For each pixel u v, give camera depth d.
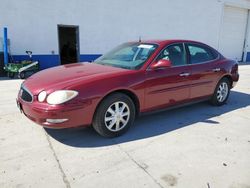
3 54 8.97
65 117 3.08
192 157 3.08
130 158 3.03
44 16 9.79
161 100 4.04
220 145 3.43
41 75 3.75
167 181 2.58
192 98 4.59
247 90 7.26
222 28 15.59
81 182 2.54
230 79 5.42
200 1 14.11
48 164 2.86
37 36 9.84
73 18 10.42
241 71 11.71
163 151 3.22
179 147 3.34
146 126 4.06
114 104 3.49
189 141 3.53
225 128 4.06
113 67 3.94
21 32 9.48
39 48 9.98
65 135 3.63
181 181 2.58
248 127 4.13
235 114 4.81
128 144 3.40
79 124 3.22
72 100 3.08
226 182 2.58
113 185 2.50
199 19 14.40
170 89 4.11
